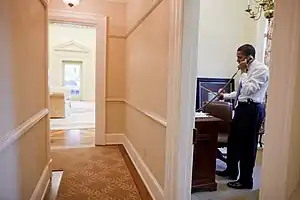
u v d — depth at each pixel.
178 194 1.92
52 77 12.65
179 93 1.87
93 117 7.75
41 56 2.48
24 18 1.80
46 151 2.71
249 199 2.50
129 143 4.00
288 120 0.66
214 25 4.72
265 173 0.73
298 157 0.65
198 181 2.64
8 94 1.44
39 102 2.38
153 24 2.63
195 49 1.86
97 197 2.49
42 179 2.45
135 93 3.60
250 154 2.70
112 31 4.44
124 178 3.00
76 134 5.36
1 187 1.34
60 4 4.16
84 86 13.30
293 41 0.64
